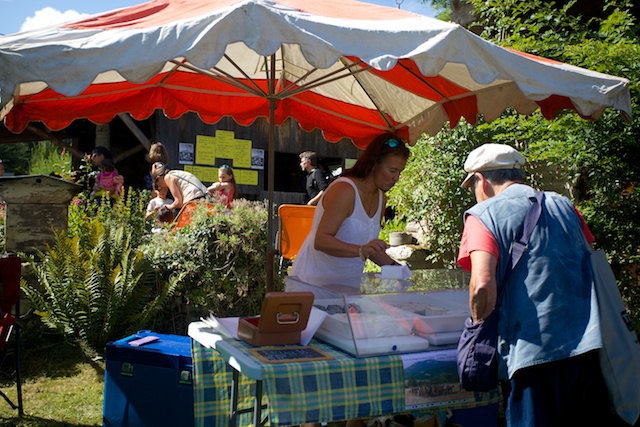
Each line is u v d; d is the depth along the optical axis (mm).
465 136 6484
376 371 2199
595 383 2166
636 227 4230
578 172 4652
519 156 2447
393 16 2777
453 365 2352
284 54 4199
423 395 2287
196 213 5395
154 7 2842
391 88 4246
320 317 2467
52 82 2133
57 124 3893
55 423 3631
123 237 5125
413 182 7270
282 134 10375
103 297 4734
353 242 3145
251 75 4477
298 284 2738
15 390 4105
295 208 5062
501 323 2182
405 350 2326
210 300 5102
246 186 10047
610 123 4113
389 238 8312
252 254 5270
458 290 2623
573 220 2275
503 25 5191
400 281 2730
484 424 3352
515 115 5246
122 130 10992
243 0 2439
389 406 2213
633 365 2137
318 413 2080
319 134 10711
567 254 2176
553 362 2111
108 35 2309
